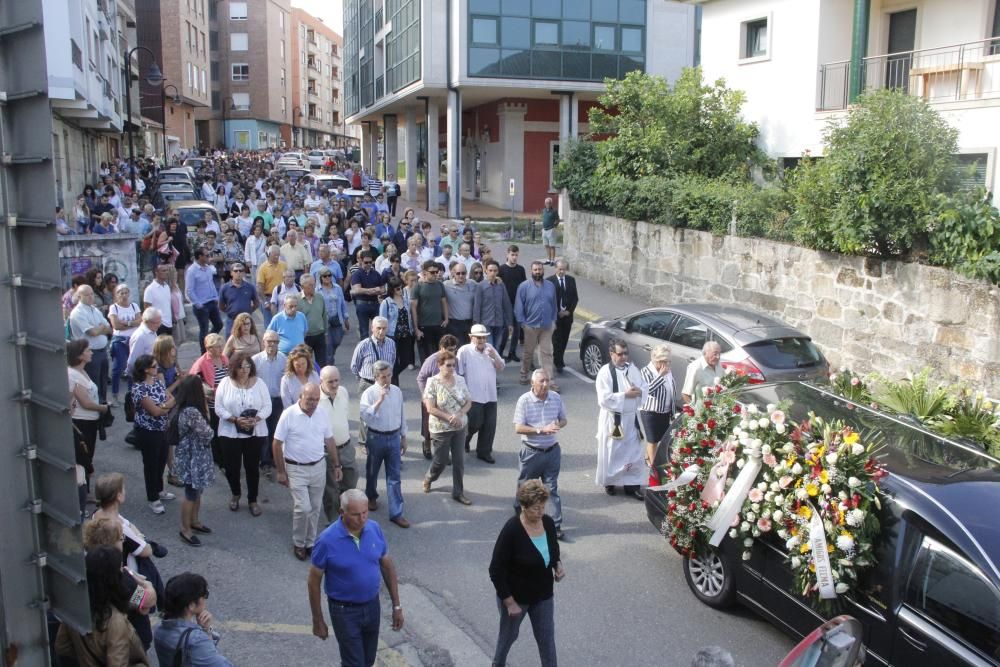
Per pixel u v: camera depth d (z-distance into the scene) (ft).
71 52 68.08
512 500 30.32
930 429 22.91
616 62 104.27
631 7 103.86
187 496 26.04
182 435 25.93
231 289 43.96
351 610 18.03
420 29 105.09
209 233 59.26
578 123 118.42
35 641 10.47
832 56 63.16
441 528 27.96
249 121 307.99
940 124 43.32
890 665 17.62
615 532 28.09
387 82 133.69
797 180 50.90
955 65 54.03
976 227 38.52
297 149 294.05
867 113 44.62
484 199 134.10
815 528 18.83
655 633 22.00
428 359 33.63
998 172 51.24
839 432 19.88
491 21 100.99
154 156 190.49
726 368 34.09
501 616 19.10
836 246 45.50
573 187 76.54
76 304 38.19
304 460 25.21
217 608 22.67
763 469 21.09
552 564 18.98
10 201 10.27
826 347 46.88
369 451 28.07
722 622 22.56
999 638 15.75
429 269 42.63
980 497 18.08
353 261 64.03
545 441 26.99
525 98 118.62
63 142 93.86
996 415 27.22
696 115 69.67
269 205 89.81
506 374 47.39
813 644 12.84
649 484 25.82
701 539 22.89
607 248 71.36
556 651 20.56
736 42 70.44
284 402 29.40
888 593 17.81
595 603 23.52
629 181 67.72
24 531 10.39
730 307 39.68
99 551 15.37
